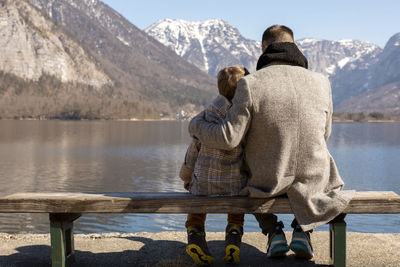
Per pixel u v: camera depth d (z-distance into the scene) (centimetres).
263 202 229
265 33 255
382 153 4997
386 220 1206
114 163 3594
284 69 229
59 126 14112
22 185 2328
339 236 233
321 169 226
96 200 233
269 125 222
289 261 273
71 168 3209
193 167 257
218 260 281
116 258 290
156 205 232
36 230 1166
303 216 223
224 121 228
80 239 347
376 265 271
